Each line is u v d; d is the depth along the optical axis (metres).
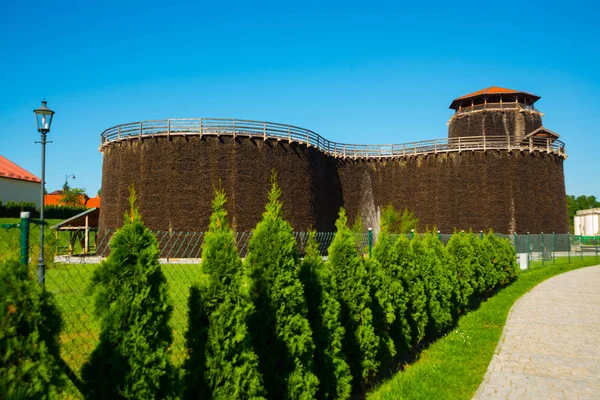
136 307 5.02
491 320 14.58
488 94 57.12
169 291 5.41
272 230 6.97
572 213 128.38
